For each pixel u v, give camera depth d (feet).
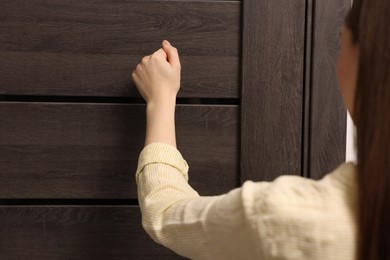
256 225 1.71
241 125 3.15
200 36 3.12
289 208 1.66
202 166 3.19
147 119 2.86
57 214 3.15
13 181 3.11
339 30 3.13
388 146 1.58
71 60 3.08
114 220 3.18
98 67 3.09
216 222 1.90
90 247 3.17
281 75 3.14
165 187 2.36
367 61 1.62
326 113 3.17
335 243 1.63
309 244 1.63
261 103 3.15
